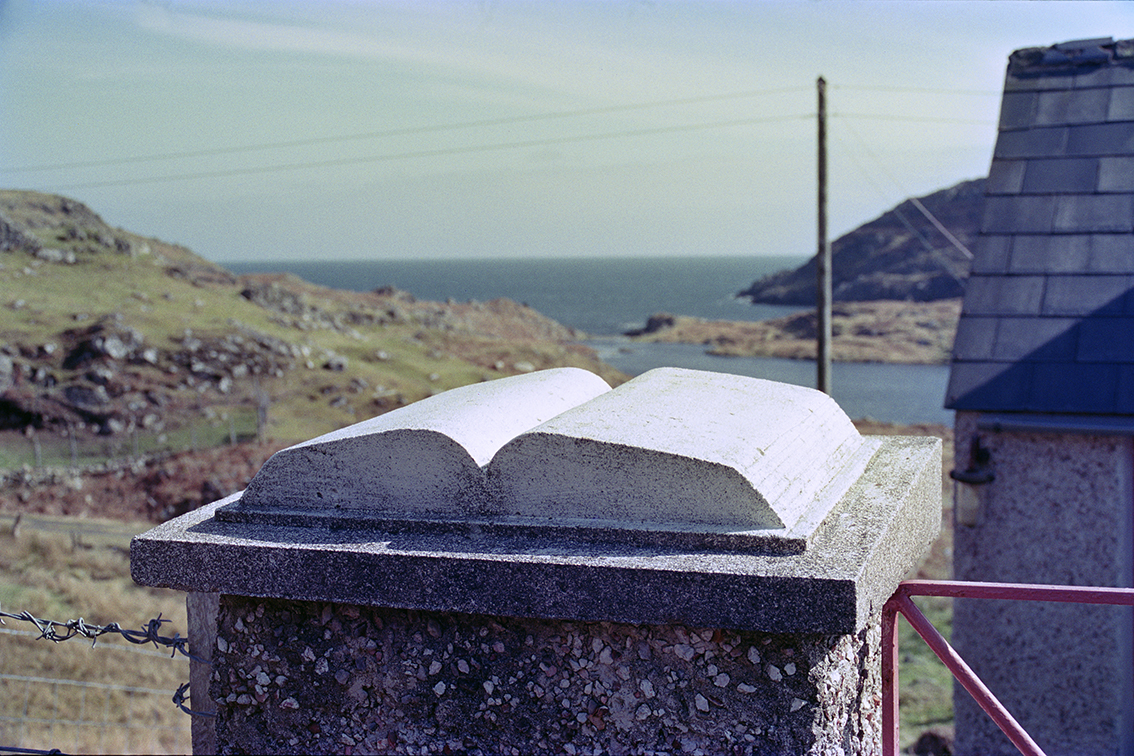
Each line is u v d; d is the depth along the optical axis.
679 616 1.51
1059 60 6.38
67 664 9.06
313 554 1.70
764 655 1.59
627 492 1.65
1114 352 5.18
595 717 1.70
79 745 7.28
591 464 1.66
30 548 14.45
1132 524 5.07
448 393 2.34
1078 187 5.83
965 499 5.38
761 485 1.61
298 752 1.88
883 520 1.69
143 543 1.81
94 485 22.73
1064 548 5.22
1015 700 5.35
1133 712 5.10
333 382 33.25
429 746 1.80
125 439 26.27
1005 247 5.78
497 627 1.74
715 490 1.60
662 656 1.65
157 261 46.03
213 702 2.15
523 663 1.73
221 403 29.88
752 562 1.51
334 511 1.84
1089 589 1.66
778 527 1.58
